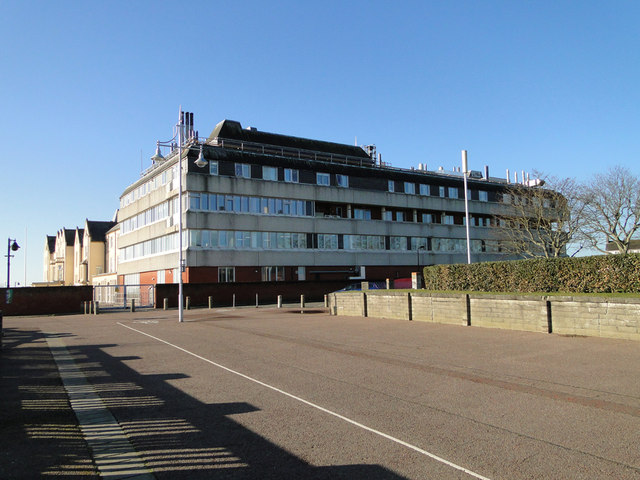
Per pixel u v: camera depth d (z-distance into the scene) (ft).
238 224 147.95
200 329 64.54
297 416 22.71
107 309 123.34
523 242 151.94
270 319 77.15
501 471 16.02
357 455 17.65
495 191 207.31
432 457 17.34
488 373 31.40
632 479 15.23
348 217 172.04
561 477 15.48
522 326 50.34
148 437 20.08
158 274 156.66
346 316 78.79
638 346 38.19
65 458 17.78
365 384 29.17
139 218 176.45
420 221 190.19
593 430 19.93
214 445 18.99
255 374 32.73
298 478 15.74
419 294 65.36
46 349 47.88
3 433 20.76
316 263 162.50
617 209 119.24
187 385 29.78
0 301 116.88
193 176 140.87
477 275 65.87
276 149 172.24
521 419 21.65
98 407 24.90
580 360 34.17
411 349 42.06
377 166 194.39
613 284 49.01
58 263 327.26
